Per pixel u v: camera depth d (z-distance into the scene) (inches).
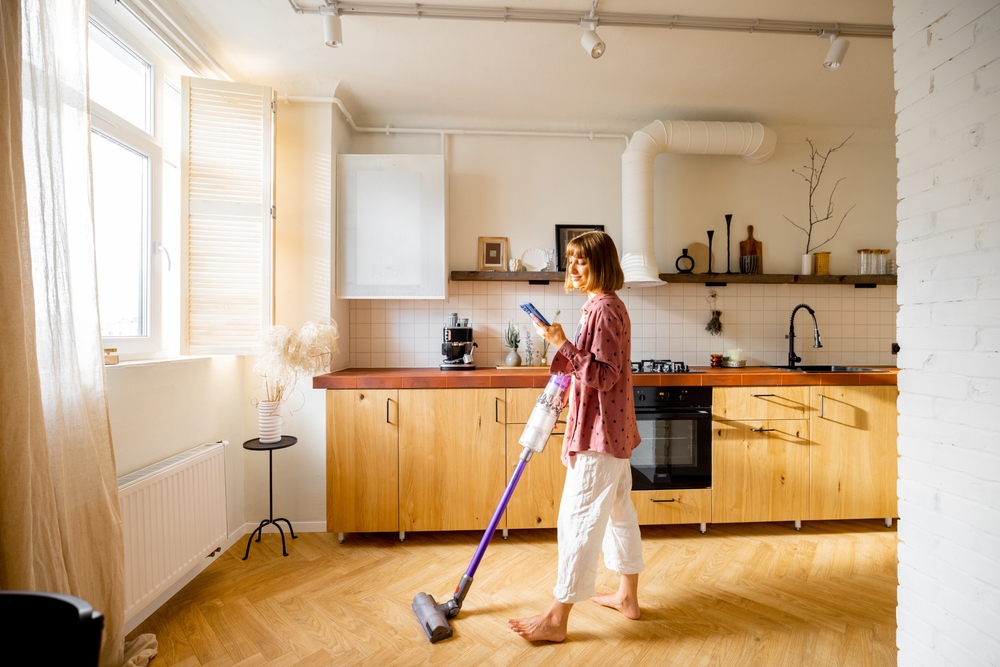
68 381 51.7
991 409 44.1
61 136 50.8
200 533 77.5
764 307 124.7
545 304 121.7
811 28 82.8
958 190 47.0
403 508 95.0
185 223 87.1
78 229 53.6
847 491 100.7
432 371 107.3
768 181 125.2
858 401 100.9
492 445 96.0
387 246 105.6
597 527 63.6
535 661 61.4
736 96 108.6
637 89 105.4
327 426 94.1
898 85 53.4
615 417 64.0
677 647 64.1
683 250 121.3
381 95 108.0
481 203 120.8
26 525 42.8
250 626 68.5
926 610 50.3
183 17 79.3
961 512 46.8
